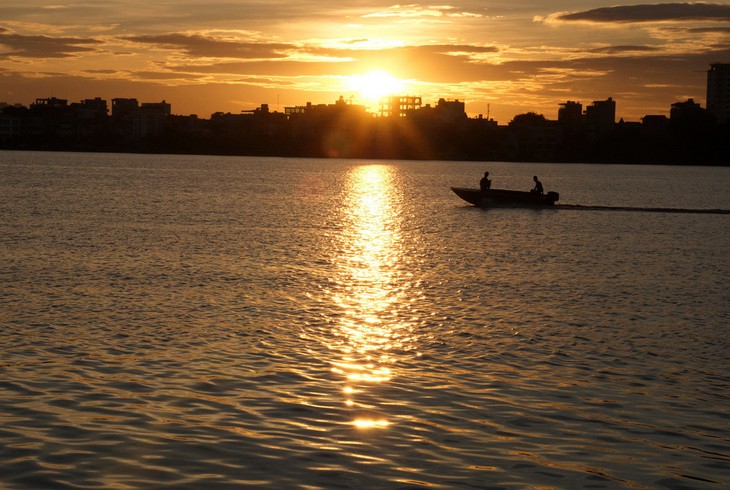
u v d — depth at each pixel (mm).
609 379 18281
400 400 16438
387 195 99375
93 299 26000
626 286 31141
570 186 137875
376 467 13102
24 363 18312
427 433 14672
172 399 16078
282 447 13773
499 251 42156
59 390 16422
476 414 15742
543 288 30312
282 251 40406
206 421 14898
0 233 45469
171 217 59188
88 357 18953
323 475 12719
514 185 144375
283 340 21188
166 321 23047
